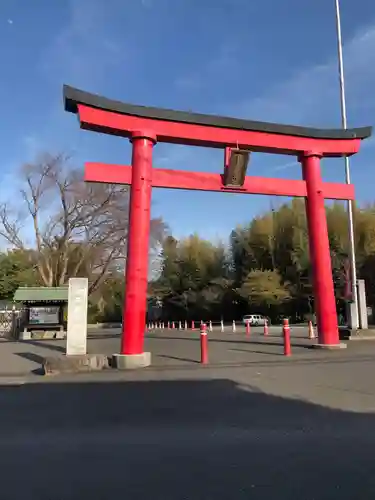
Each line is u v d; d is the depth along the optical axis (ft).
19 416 25.72
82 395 31.17
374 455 18.37
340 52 87.81
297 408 26.30
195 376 37.42
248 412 25.63
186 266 196.65
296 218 166.61
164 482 15.80
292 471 16.70
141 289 45.70
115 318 229.25
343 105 86.43
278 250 168.25
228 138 51.98
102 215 139.33
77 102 45.16
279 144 54.85
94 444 20.45
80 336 49.83
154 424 23.57
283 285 162.09
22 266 173.27
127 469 17.17
